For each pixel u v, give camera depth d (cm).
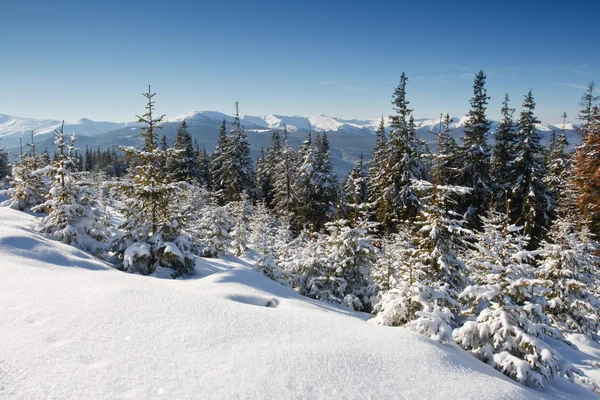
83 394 346
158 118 1216
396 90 2578
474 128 2517
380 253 1294
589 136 2211
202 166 5619
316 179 3222
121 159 9244
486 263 767
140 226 1172
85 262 966
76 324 500
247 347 482
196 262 1337
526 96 2431
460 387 450
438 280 1046
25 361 391
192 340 487
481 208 2491
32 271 782
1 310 529
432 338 654
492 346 724
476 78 2506
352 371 443
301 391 391
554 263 1430
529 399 464
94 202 1390
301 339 524
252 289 918
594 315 1459
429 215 1078
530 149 2398
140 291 638
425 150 2802
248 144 4097
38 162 2355
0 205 2039
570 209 2345
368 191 3619
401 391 421
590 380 941
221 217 2205
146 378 387
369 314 1159
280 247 1582
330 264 1284
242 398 366
